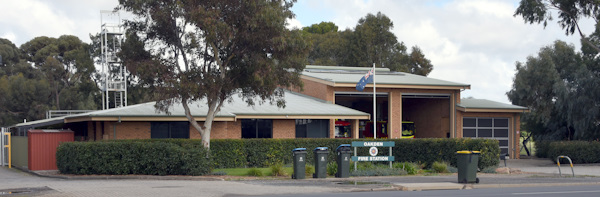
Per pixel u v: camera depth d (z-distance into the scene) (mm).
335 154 28359
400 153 27844
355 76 39719
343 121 35406
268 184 18312
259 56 22531
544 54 44531
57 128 35188
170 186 17453
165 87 22234
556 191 16609
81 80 63625
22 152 27594
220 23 21484
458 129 39312
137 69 21906
